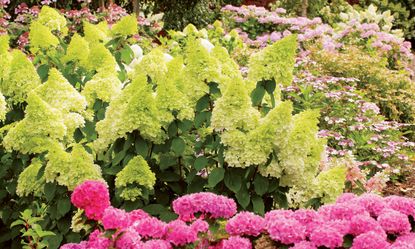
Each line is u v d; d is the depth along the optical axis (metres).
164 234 3.25
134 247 3.08
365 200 3.49
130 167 3.99
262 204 4.13
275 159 4.07
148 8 14.81
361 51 11.43
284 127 4.03
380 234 3.13
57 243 3.98
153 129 4.14
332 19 16.47
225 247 3.18
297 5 16.20
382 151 6.98
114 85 5.04
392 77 9.46
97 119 4.96
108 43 5.90
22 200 4.36
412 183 6.83
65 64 5.62
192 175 4.27
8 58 5.23
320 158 4.33
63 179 3.98
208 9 14.69
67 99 4.61
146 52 9.34
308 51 10.55
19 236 4.52
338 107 7.50
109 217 3.08
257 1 17.50
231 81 4.11
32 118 4.30
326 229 3.09
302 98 7.82
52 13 7.18
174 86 4.28
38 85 4.98
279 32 13.20
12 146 4.39
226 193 4.19
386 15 15.20
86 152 4.12
